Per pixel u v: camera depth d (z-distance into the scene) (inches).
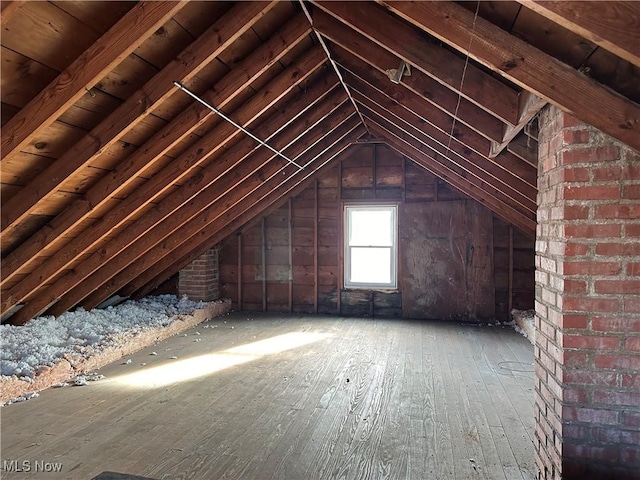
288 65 104.6
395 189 223.1
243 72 89.7
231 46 83.8
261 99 106.5
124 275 181.2
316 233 233.3
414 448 90.2
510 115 72.3
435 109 104.9
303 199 235.8
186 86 86.6
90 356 141.3
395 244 227.3
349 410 109.3
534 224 159.3
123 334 163.0
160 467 83.0
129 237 138.6
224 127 109.5
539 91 56.1
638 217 59.2
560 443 63.7
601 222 60.5
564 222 62.0
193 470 82.0
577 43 52.1
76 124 79.7
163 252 174.9
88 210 104.6
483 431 97.6
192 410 109.7
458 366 144.5
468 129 102.8
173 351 164.4
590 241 61.0
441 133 122.0
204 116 93.6
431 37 72.4
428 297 219.3
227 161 130.4
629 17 40.6
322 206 233.5
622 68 53.1
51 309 173.0
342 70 124.6
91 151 82.6
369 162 225.9
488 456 86.8
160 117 92.9
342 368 142.9
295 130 141.0
